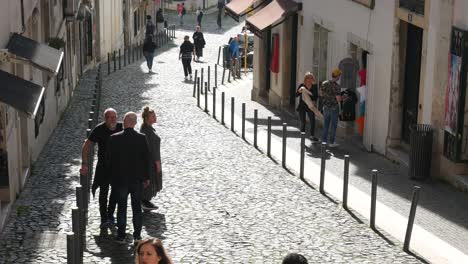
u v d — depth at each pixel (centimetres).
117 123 2228
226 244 2152
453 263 2034
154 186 2409
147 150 2122
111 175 2133
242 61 7438
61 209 2455
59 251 2069
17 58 2430
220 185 2775
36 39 3422
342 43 3838
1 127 2380
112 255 2052
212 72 6812
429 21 2962
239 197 2623
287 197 2633
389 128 3312
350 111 3606
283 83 4703
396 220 2397
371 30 3478
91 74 6291
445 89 2836
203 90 5522
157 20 9650
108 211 2245
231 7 5472
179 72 6662
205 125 4028
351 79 3644
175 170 2991
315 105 3578
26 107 2128
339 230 2289
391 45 3288
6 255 2030
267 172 2992
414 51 3219
